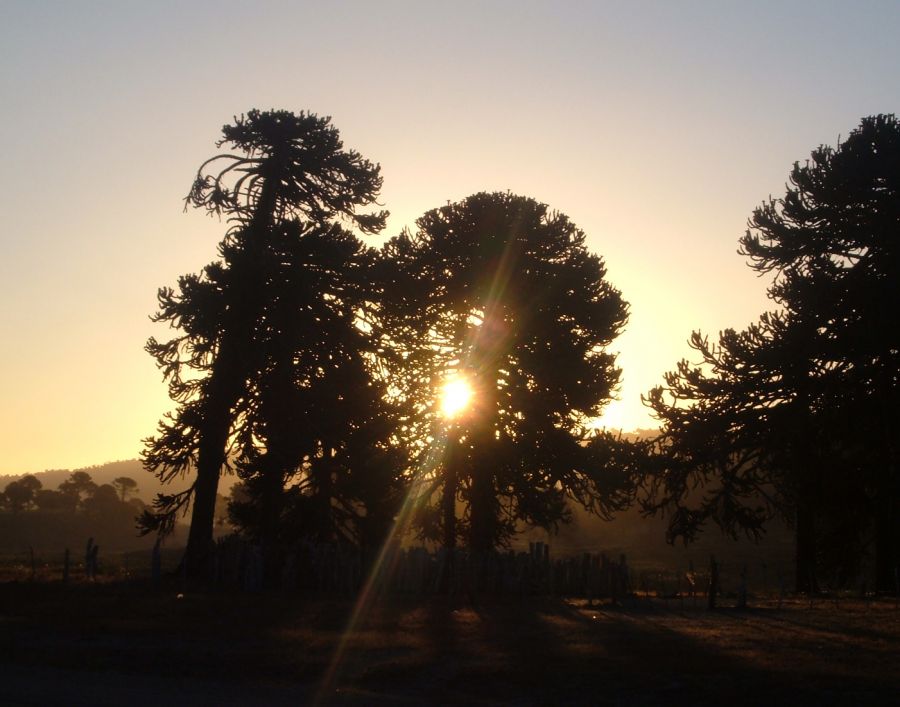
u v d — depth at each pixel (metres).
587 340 34.22
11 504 107.50
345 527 32.31
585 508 34.59
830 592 30.64
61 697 12.06
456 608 22.66
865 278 30.05
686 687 12.42
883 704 11.35
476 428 33.69
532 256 34.59
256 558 26.58
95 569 28.98
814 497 31.27
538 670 13.66
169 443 29.08
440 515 35.84
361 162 32.44
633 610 22.84
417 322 33.50
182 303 28.59
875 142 29.77
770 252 31.81
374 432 31.58
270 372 30.02
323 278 31.47
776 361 30.55
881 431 30.28
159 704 11.71
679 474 33.31
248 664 14.41
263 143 31.88
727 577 51.19
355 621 19.55
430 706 11.84
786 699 11.71
